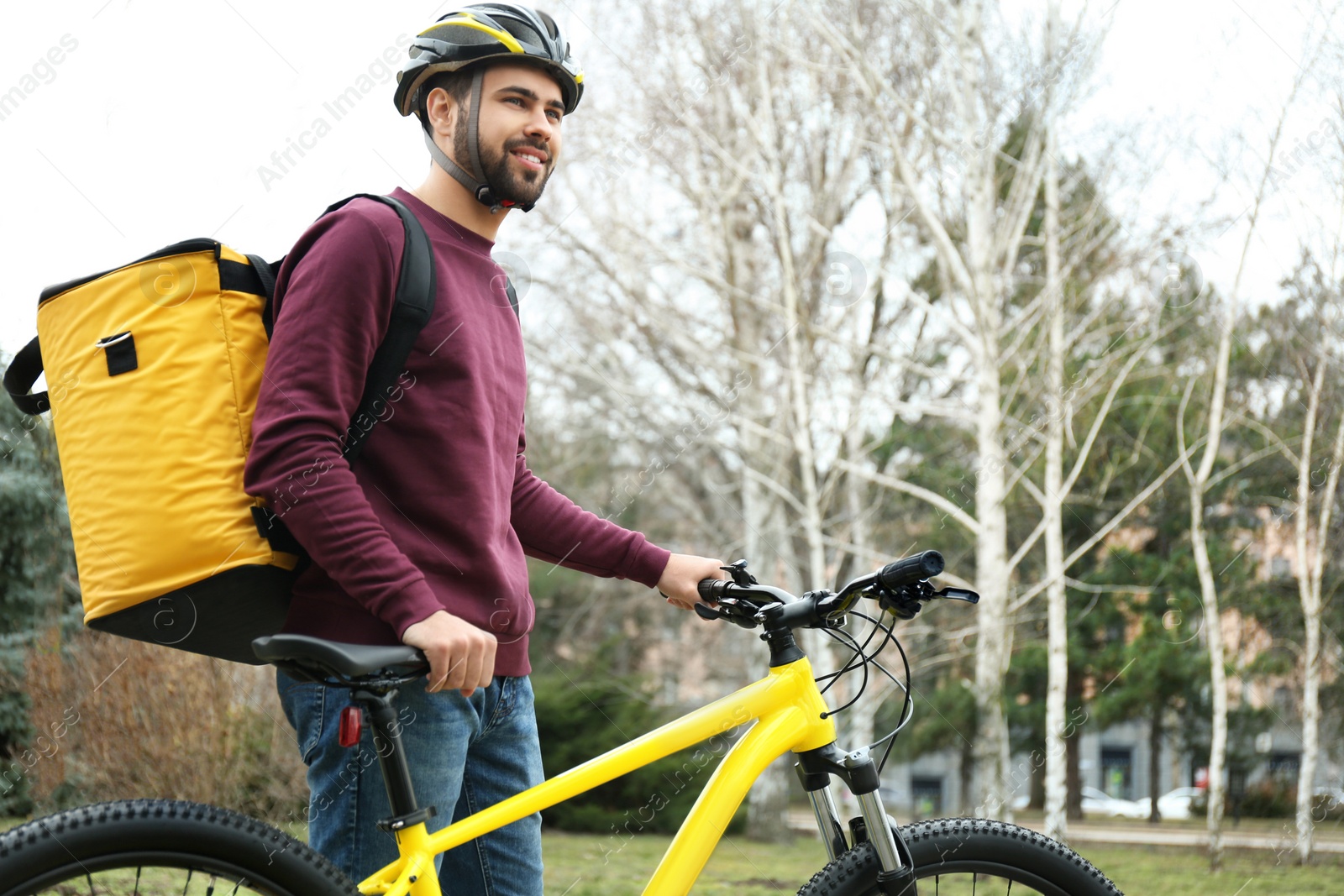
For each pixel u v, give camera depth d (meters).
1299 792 8.93
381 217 1.32
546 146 1.47
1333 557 9.34
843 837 1.39
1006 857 1.40
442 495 1.32
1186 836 9.14
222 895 1.12
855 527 10.71
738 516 11.80
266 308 1.31
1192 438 10.10
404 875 1.14
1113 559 10.45
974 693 9.91
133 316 1.24
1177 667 9.91
